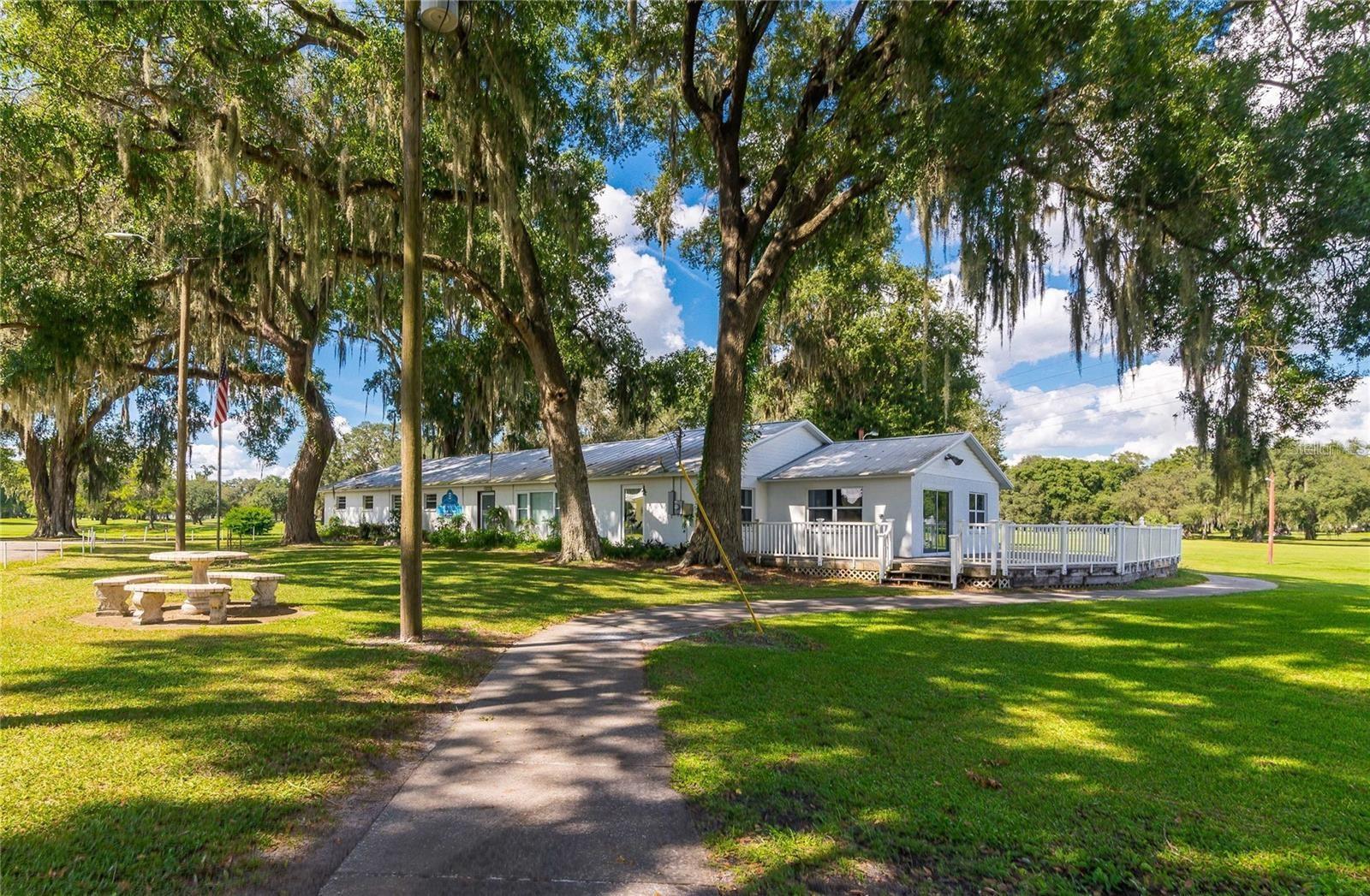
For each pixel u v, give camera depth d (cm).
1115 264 1185
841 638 869
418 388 772
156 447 2714
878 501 1914
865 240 1742
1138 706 584
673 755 445
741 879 297
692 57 1508
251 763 402
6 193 1238
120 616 887
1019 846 332
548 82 1419
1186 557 3269
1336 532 6562
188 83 1235
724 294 1666
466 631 832
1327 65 909
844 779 408
